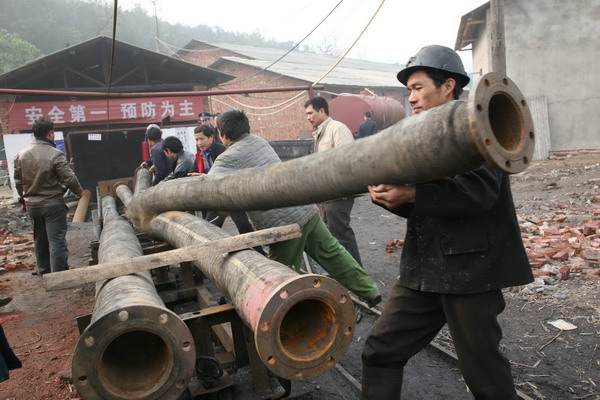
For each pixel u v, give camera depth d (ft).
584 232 18.40
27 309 16.33
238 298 6.95
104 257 10.02
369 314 13.35
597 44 45.88
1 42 106.42
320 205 23.86
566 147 47.65
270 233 8.36
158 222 12.99
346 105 49.73
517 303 13.08
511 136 4.46
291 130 74.59
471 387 6.26
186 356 5.91
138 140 55.67
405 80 6.74
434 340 11.46
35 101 43.98
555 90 47.34
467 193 5.41
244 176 7.09
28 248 26.48
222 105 74.74
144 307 5.71
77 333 13.85
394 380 6.84
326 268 11.89
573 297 12.99
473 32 62.39
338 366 10.55
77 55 45.75
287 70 79.30
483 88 4.02
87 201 33.04
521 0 46.98
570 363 9.91
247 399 7.67
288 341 6.29
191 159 19.71
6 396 10.36
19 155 17.99
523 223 21.66
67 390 10.52
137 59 48.26
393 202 5.68
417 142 4.33
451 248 5.97
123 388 5.80
